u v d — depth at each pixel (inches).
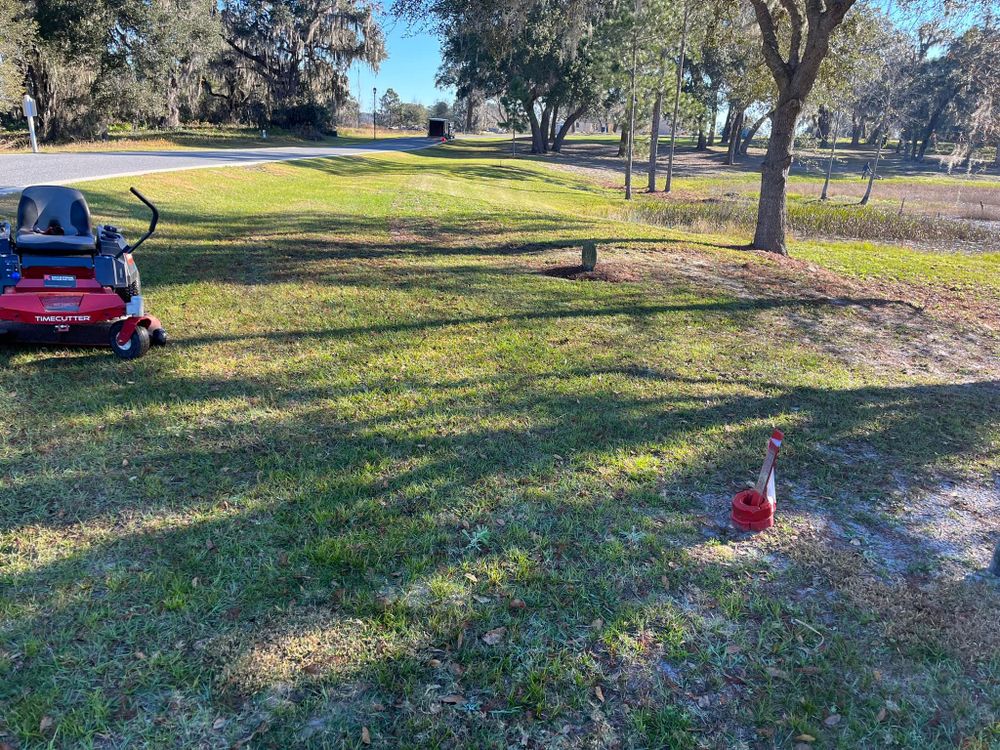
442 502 167.5
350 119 4232.3
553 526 161.2
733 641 128.8
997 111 598.2
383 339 296.8
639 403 243.8
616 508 171.0
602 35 1229.7
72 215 245.1
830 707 115.4
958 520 181.8
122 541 143.3
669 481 188.1
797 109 588.7
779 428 230.8
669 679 118.7
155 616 123.0
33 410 200.7
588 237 615.2
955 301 495.5
